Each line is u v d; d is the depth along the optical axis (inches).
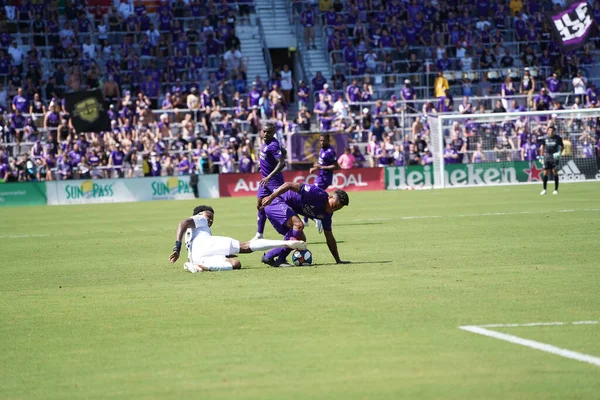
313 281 991.6
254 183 3361.2
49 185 3260.3
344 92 3826.3
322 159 1658.5
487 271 1049.5
